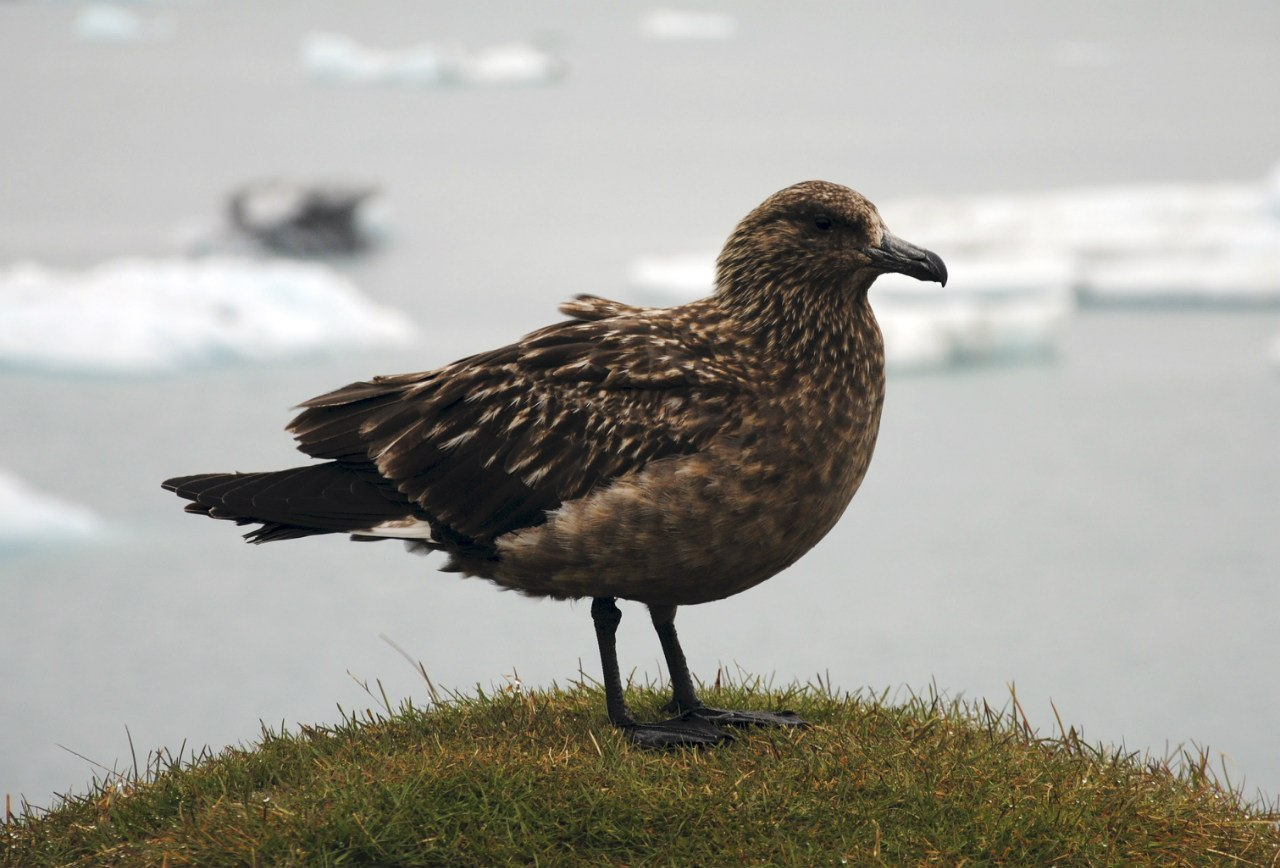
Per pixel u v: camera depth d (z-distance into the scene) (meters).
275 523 5.54
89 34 149.12
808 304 5.32
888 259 5.24
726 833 4.60
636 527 5.04
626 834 4.58
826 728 5.29
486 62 118.94
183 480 5.53
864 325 5.43
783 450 5.12
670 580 5.18
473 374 5.35
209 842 4.58
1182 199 42.88
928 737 5.28
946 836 4.60
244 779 5.08
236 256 45.38
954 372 34.22
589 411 5.17
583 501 5.09
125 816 4.93
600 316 5.56
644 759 5.01
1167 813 4.88
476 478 5.26
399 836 4.54
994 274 37.19
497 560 5.35
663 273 38.94
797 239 5.31
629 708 5.77
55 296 32.59
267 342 32.44
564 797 4.70
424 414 5.37
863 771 4.89
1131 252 39.91
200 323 32.16
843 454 5.27
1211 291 37.91
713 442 5.07
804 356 5.27
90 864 4.69
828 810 4.70
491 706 5.71
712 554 5.13
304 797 4.75
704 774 4.88
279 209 45.97
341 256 45.69
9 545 21.89
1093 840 4.64
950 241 40.28
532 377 5.27
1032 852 4.60
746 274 5.43
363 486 5.46
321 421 5.55
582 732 5.31
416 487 5.32
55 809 5.18
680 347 5.29
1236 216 41.94
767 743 5.12
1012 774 5.01
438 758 4.90
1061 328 35.31
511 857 4.50
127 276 34.00
